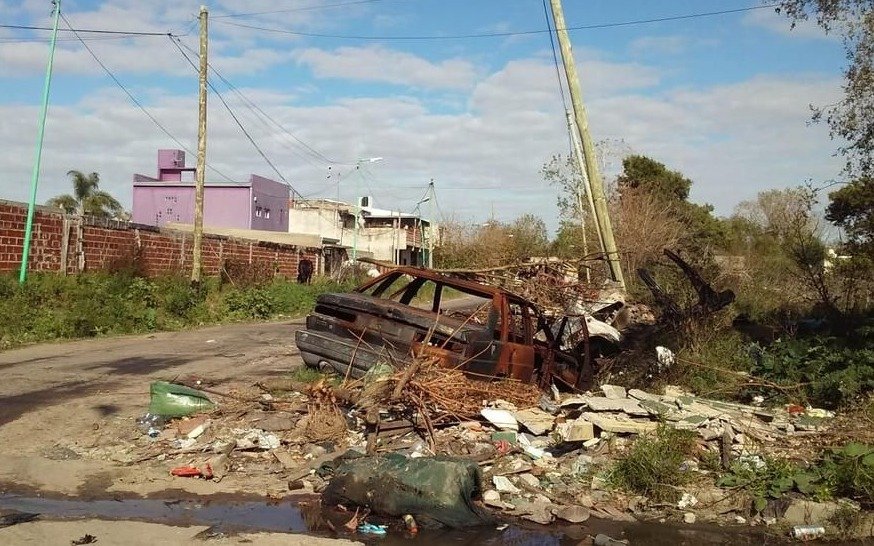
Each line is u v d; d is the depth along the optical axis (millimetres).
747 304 17188
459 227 45625
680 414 7598
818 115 13930
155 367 11852
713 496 6215
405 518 5520
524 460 6953
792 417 8406
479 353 8672
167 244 26172
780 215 29609
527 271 16094
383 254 60219
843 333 12203
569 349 12078
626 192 31547
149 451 6969
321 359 9250
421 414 7555
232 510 5672
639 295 17938
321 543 5012
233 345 15703
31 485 6031
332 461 6465
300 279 35125
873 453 6238
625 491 6359
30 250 19781
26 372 11031
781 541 5555
